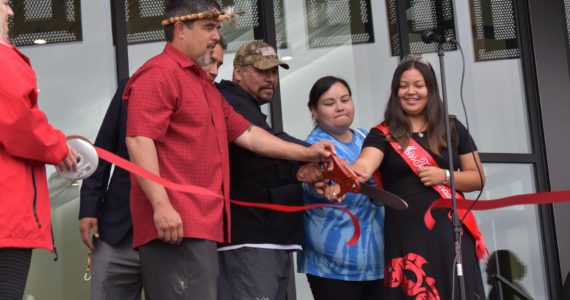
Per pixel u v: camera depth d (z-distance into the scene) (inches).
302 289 222.4
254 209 169.9
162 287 148.5
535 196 176.6
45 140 127.3
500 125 250.5
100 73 220.2
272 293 168.6
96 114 218.7
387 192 162.2
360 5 242.2
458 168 182.5
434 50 247.6
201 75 156.9
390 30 243.9
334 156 164.1
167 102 148.3
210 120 153.4
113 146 174.9
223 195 153.9
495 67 252.4
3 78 124.0
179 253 147.7
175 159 149.3
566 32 258.1
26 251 128.8
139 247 150.5
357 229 172.9
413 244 172.2
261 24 233.6
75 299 206.4
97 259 172.9
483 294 172.9
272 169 170.4
